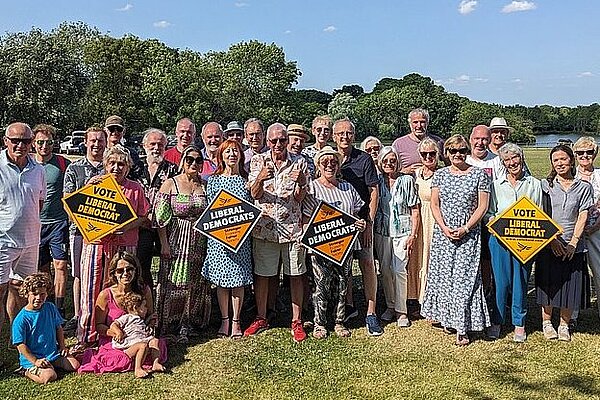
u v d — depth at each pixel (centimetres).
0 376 544
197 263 642
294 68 7200
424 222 696
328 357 595
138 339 561
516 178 645
